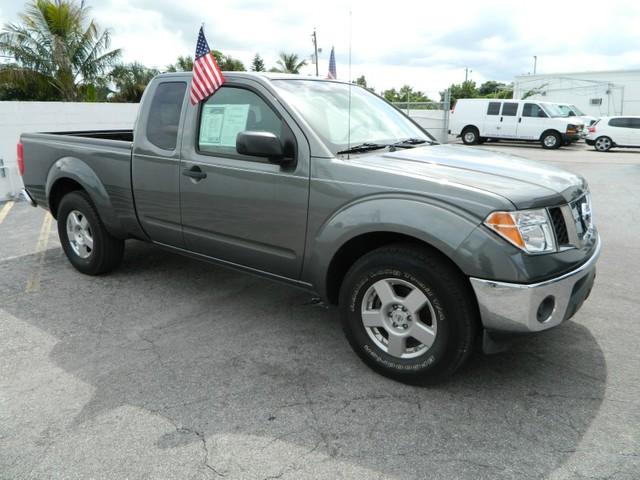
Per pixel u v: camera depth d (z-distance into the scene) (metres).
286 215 3.34
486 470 2.36
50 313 4.11
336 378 3.13
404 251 2.88
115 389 3.02
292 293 4.52
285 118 3.35
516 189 2.78
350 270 3.13
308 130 3.26
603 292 4.46
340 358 3.38
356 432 2.63
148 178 4.13
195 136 3.82
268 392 2.99
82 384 3.08
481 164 3.25
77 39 22.36
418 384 3.01
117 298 4.41
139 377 3.16
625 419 2.70
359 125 3.67
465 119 23.00
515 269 2.60
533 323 2.67
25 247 6.05
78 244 4.97
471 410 2.79
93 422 2.71
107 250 4.78
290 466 2.39
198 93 3.77
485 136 22.64
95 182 4.54
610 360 3.30
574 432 2.60
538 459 2.42
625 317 3.94
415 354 2.98
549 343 3.53
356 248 3.22
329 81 4.02
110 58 23.28
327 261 3.17
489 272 2.62
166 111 4.06
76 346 3.56
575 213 3.01
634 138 19.48
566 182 3.09
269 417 2.75
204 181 3.73
